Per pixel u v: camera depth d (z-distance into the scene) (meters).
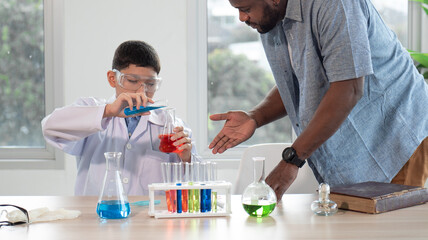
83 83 3.10
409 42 3.25
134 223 1.29
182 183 1.40
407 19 3.26
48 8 3.22
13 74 3.29
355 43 1.50
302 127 1.73
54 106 3.25
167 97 3.13
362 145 1.72
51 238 1.16
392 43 1.77
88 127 1.81
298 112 1.85
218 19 3.27
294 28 1.64
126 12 3.09
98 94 3.10
